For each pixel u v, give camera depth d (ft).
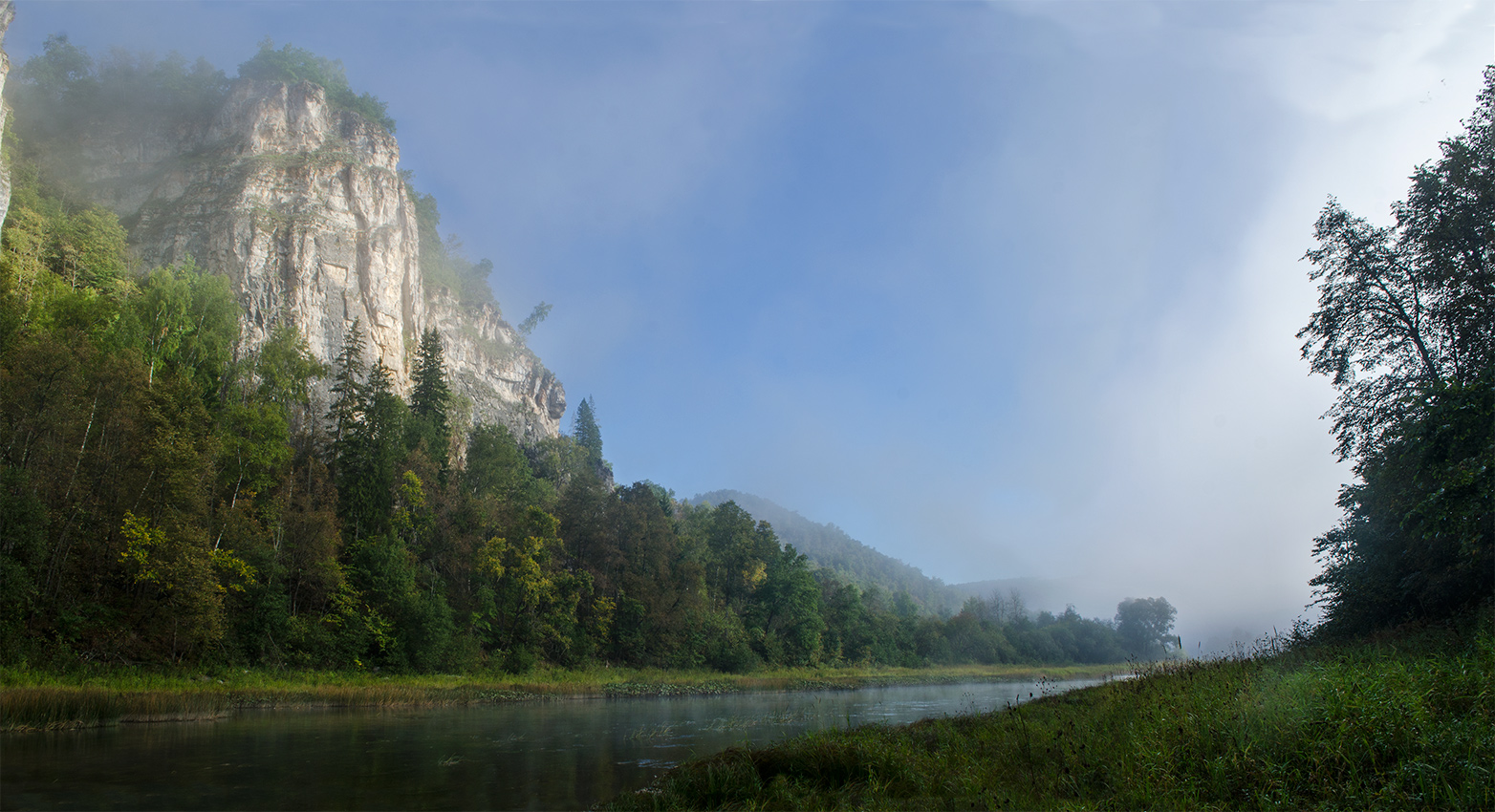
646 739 86.53
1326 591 87.10
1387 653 51.65
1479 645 43.55
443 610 185.06
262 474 168.55
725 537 349.41
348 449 203.72
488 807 49.24
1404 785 27.30
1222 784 29.60
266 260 318.65
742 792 40.52
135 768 59.77
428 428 247.50
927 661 399.65
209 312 205.05
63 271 236.02
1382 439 76.38
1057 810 29.94
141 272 297.94
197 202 328.90
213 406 177.78
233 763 63.72
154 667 125.49
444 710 125.18
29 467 120.88
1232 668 52.75
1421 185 77.66
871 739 45.91
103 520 130.82
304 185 348.18
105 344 160.15
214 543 146.51
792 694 208.95
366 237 357.82
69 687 98.68
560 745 81.00
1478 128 73.05
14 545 113.91
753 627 319.68
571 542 261.85
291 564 164.86
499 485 266.77
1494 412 54.29
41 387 122.83
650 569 277.64
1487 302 73.87
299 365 203.31
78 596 125.18
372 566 180.24
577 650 225.76
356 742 79.46
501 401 495.41
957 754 43.11
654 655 252.62
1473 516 56.13
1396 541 78.74
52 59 384.06
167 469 133.80
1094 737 39.24
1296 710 33.30
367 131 428.97
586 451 450.30
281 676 143.02
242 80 388.57
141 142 375.86
